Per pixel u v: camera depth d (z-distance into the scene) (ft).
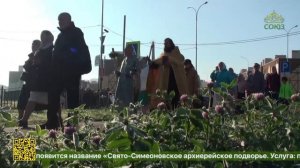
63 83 22.74
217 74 41.47
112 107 16.40
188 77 29.78
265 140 10.71
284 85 41.06
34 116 38.55
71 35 22.85
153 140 8.41
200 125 10.71
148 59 29.30
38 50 25.58
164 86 27.55
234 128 11.01
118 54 37.22
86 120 13.64
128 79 29.43
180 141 10.73
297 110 12.19
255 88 44.65
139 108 14.65
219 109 11.36
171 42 28.27
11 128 13.62
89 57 23.17
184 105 12.83
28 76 26.55
